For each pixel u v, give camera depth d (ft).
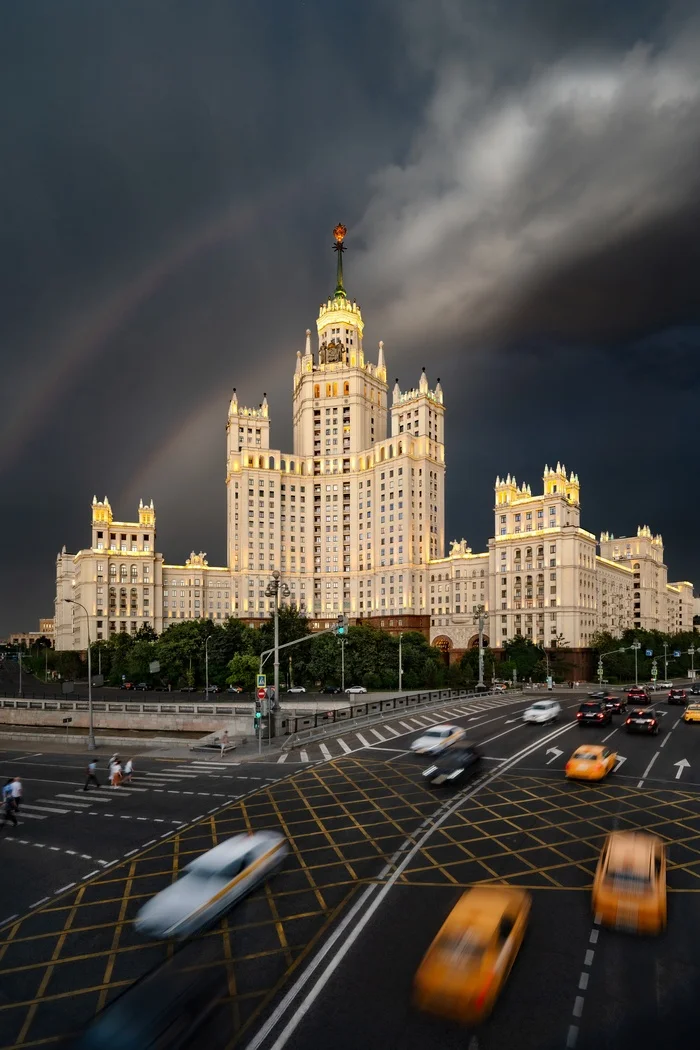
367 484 650.02
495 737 161.79
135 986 48.62
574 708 234.17
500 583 531.09
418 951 54.54
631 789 108.17
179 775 128.77
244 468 655.76
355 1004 47.03
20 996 49.65
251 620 642.63
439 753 140.87
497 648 524.11
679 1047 41.91
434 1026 44.47
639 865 60.90
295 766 133.80
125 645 487.20
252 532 654.53
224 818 95.86
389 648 399.03
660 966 51.62
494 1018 45.09
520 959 52.75
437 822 90.89
